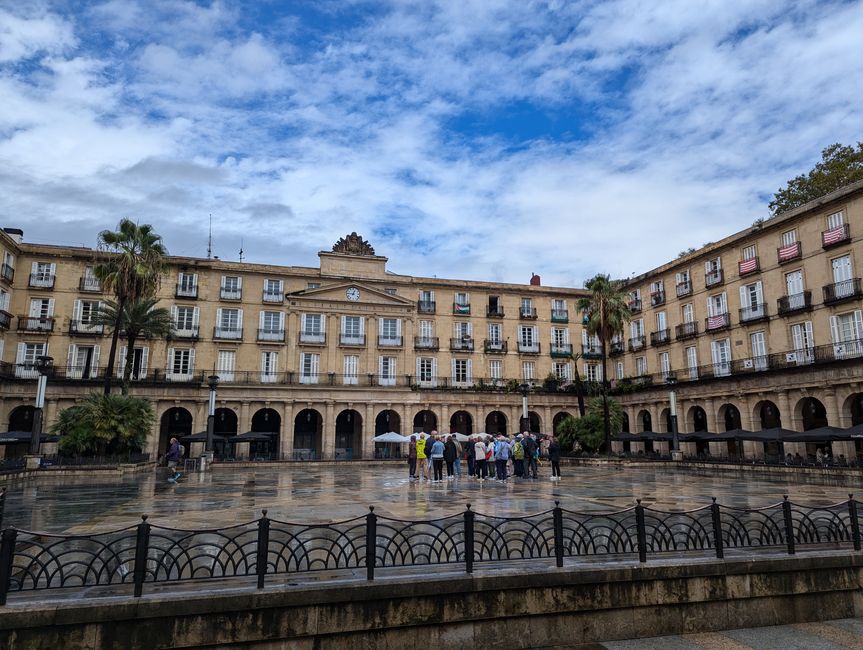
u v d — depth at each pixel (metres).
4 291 42.41
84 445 30.17
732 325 41.62
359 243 53.50
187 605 6.33
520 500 15.98
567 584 7.52
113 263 34.25
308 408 47.75
